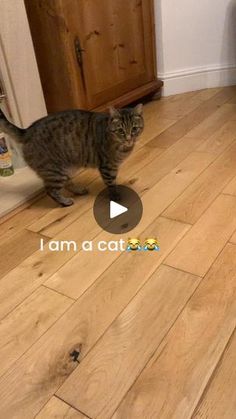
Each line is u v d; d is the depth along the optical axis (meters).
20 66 2.00
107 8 2.35
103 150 1.71
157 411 0.94
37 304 1.27
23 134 1.72
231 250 1.41
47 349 1.12
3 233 1.66
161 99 3.03
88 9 2.23
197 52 2.98
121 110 1.66
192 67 3.04
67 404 0.97
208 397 0.95
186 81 3.06
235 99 2.86
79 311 1.23
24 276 1.40
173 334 1.12
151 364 1.04
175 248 1.45
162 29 2.83
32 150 1.71
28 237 1.61
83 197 1.87
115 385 1.00
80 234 1.59
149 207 1.72
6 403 0.99
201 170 1.97
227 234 1.49
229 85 3.12
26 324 1.20
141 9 2.61
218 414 0.92
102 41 2.41
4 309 1.26
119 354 1.08
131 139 1.66
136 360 1.06
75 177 2.07
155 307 1.21
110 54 2.51
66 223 1.68
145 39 2.75
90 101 2.48
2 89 1.99
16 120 2.11
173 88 3.07
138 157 2.17
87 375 1.03
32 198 1.91
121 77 2.67
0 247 1.57
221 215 1.61
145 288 1.29
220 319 1.15
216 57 3.02
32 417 0.95
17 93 2.04
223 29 2.89
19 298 1.30
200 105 2.82
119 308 1.22
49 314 1.23
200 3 2.78
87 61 2.36
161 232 1.55
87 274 1.37
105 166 1.75
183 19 2.82
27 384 1.03
